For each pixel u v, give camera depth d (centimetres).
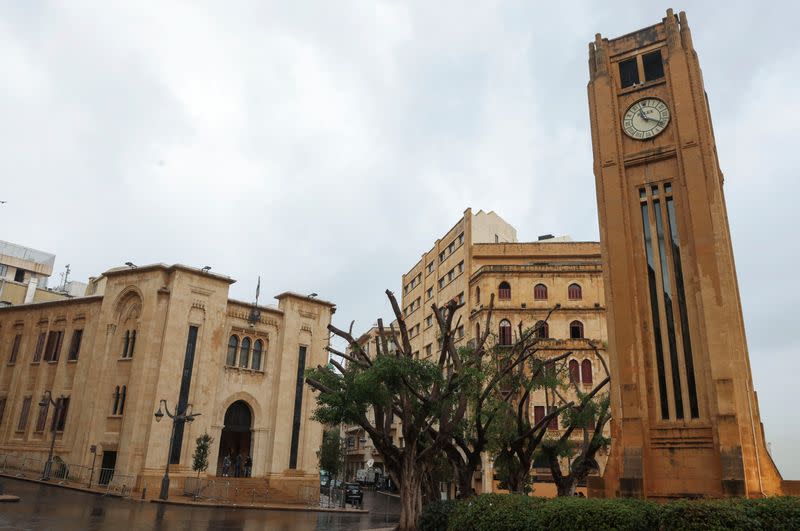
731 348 2094
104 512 2377
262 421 4022
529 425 2409
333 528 2498
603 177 2558
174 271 3719
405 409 2009
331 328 2183
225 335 3947
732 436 2006
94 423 3550
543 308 4881
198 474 3431
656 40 2623
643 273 2386
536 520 1461
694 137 2384
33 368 4147
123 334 3747
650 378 2256
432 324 6347
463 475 2200
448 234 6172
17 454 3903
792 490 2084
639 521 1372
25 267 7394
